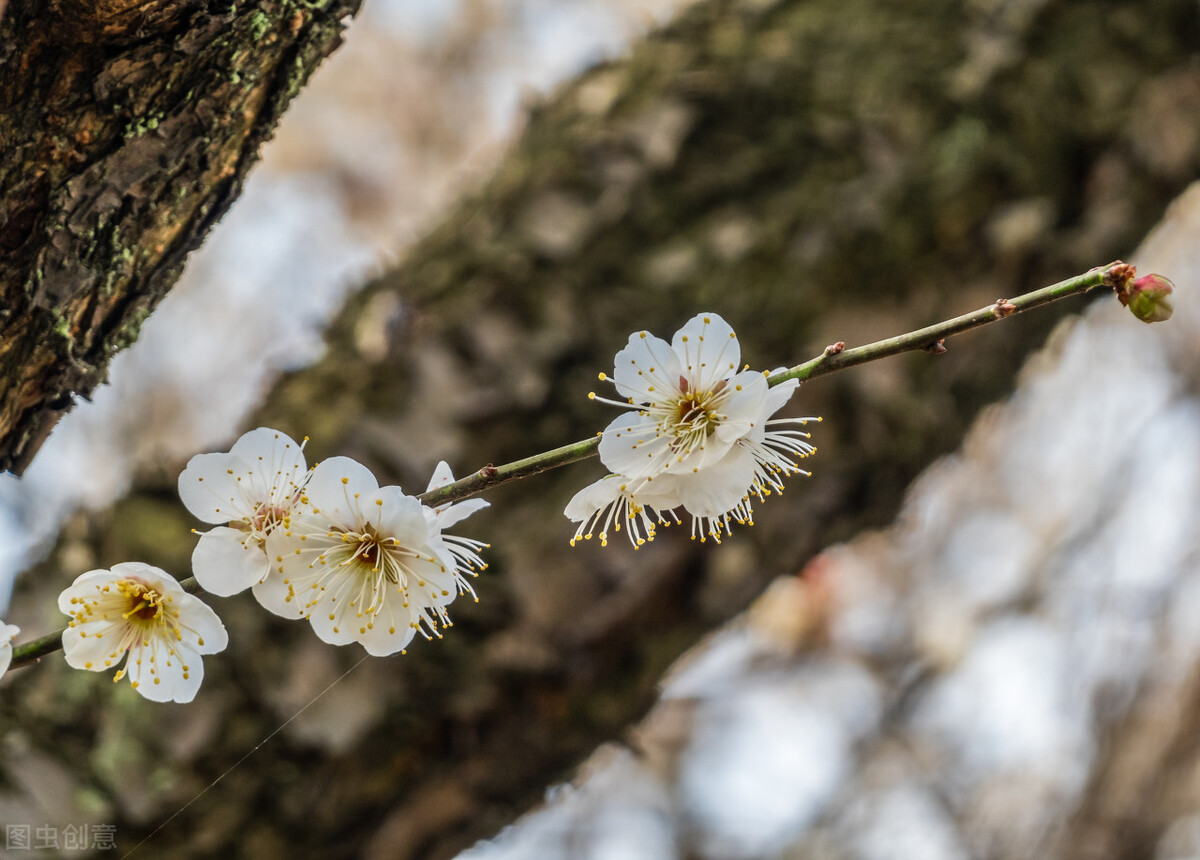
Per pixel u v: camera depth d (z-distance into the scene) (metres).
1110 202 0.76
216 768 0.71
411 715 0.72
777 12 0.78
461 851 0.73
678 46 0.78
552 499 0.73
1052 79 0.76
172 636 0.63
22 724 0.70
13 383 0.64
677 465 0.63
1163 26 0.77
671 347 0.64
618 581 0.73
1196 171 0.76
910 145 0.76
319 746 0.71
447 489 0.63
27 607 0.72
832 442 0.74
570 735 0.73
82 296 0.64
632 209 0.75
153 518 0.73
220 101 0.64
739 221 0.75
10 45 0.63
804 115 0.76
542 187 0.76
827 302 0.75
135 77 0.63
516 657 0.72
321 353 0.76
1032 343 0.76
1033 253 0.76
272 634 0.71
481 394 0.74
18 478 0.65
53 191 0.63
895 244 0.75
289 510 0.63
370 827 0.72
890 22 0.78
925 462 0.75
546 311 0.75
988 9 0.77
